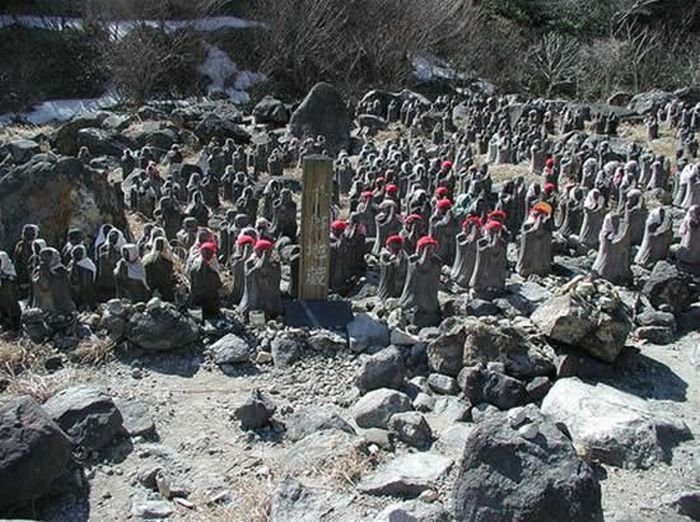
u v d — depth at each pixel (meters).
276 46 33.31
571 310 9.24
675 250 13.36
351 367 9.51
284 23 33.31
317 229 10.44
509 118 25.22
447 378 9.07
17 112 27.67
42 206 12.13
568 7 42.50
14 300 9.92
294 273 10.88
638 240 14.02
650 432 7.88
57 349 9.51
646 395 9.16
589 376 9.30
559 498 6.27
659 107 27.75
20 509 6.78
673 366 9.86
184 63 31.78
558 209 14.83
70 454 7.16
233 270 10.88
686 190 16.98
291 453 7.68
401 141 21.44
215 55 33.19
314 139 20.22
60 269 9.89
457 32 37.06
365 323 10.03
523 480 6.37
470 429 8.14
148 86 30.02
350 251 11.55
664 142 23.44
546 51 38.66
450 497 6.98
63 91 30.00
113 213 12.88
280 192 13.86
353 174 17.34
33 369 9.16
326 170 10.28
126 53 29.94
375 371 8.95
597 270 12.32
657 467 7.72
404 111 25.66
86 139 19.98
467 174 16.34
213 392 8.93
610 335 9.30
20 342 9.50
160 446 7.86
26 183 12.05
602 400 8.30
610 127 24.92
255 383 9.16
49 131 22.88
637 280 12.26
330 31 33.94
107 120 22.08
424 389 9.02
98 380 9.03
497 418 6.87
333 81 33.41
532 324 9.71
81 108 28.59
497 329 9.13
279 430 8.25
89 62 30.61
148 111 23.81
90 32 31.39
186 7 32.72
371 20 34.94
